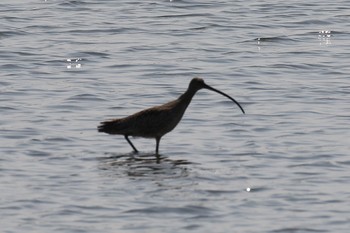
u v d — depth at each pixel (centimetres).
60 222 1616
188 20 3506
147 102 2472
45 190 1770
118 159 1972
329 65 2881
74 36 3244
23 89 2580
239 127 2225
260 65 2878
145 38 3231
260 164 1939
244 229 1591
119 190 1769
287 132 2180
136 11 3659
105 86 2630
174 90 2598
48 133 2164
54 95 2523
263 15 3591
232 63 2909
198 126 2238
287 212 1670
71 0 3812
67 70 2817
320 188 1792
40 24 3409
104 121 2177
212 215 1650
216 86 2639
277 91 2578
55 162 1948
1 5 3741
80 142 2097
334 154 2005
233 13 3625
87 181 1822
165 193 1753
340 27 3409
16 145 2064
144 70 2819
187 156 1997
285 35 3281
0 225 1605
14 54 2981
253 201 1719
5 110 2366
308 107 2409
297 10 3681
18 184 1803
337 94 2542
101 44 3134
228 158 1980
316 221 1628
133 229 1585
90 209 1673
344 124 2247
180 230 1581
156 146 2020
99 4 3781
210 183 1816
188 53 3030
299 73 2794
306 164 1939
